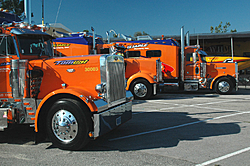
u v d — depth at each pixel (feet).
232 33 65.46
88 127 14.17
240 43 81.82
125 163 12.51
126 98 18.30
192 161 12.68
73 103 14.11
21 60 15.62
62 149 14.74
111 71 15.81
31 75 15.46
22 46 16.78
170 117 24.11
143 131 18.92
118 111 16.49
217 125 20.51
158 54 44.47
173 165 12.19
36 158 13.41
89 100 14.03
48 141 16.70
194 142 15.94
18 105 15.94
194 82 43.93
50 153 14.19
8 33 16.29
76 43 43.91
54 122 14.60
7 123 15.96
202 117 23.88
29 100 15.87
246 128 19.35
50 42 19.54
